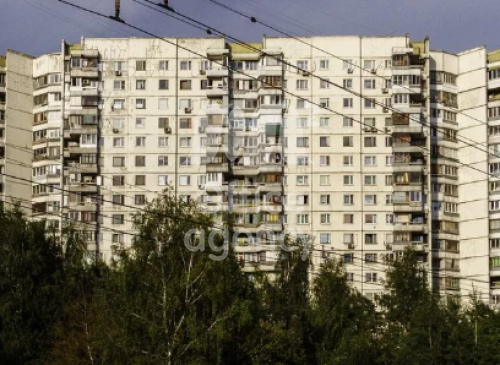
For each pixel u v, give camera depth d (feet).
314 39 346.54
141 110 344.90
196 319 201.46
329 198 338.95
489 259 350.43
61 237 264.93
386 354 240.32
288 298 244.83
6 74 362.12
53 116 359.46
